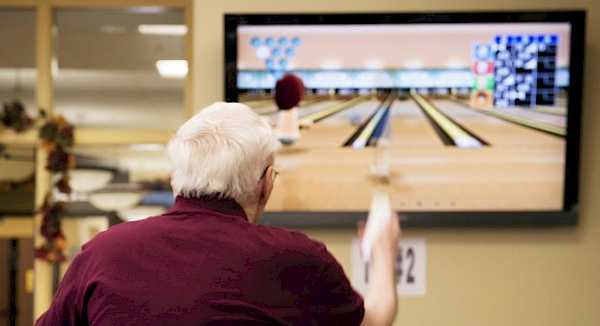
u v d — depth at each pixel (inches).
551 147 114.7
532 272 117.7
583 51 114.0
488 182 115.3
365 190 115.5
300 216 115.1
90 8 146.4
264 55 115.8
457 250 117.6
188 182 57.6
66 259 145.4
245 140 57.8
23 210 173.8
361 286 116.7
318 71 115.8
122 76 148.6
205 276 53.7
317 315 56.0
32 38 148.8
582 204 117.6
